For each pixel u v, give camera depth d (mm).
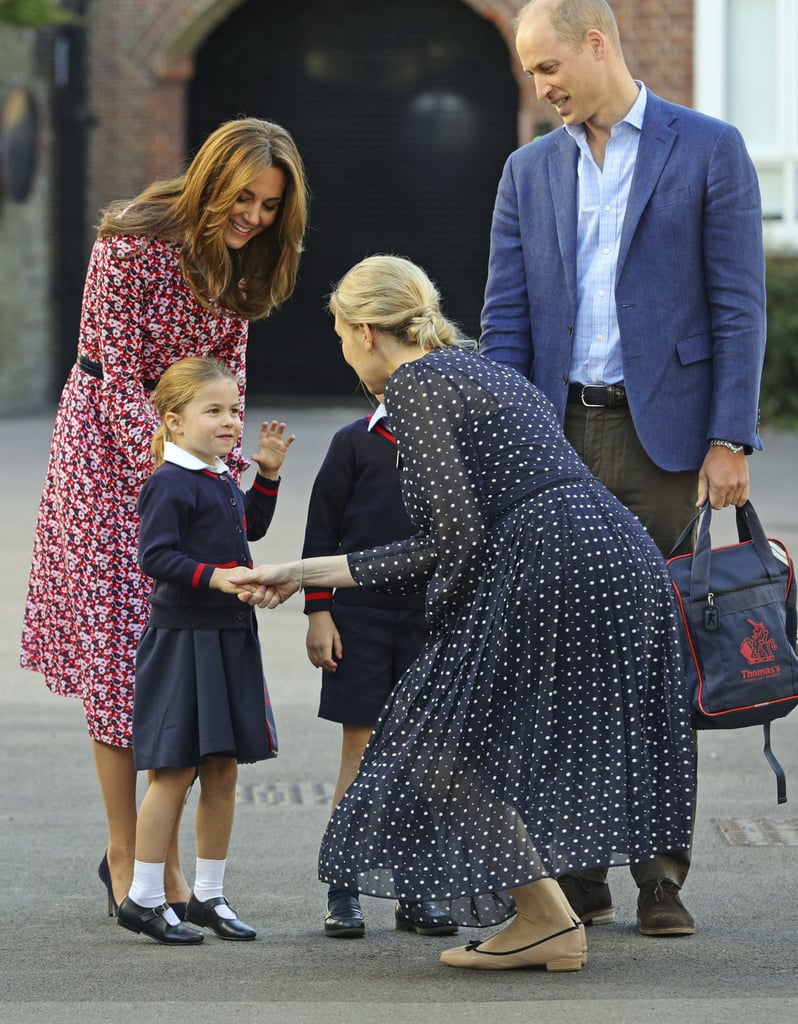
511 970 11438
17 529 33625
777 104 52969
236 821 16047
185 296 12930
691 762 11367
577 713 11000
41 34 58875
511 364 13727
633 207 13078
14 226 58219
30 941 12320
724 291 13031
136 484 13133
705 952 11844
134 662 13078
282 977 11312
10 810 16453
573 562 11039
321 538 13844
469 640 11094
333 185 60844
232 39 60375
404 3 59438
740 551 12547
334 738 19406
